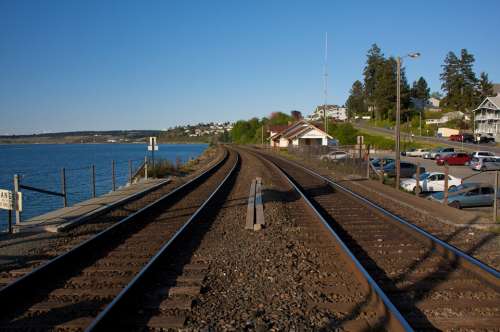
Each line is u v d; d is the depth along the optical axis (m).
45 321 6.05
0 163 69.12
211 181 28.45
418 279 7.70
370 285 6.74
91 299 6.86
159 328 5.78
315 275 7.83
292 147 69.25
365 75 145.75
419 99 153.62
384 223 13.02
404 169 34.91
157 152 130.38
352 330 5.63
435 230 12.37
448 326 5.72
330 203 17.44
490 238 11.28
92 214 14.14
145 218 14.24
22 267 8.68
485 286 7.29
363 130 110.94
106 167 57.19
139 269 8.41
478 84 122.75
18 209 12.05
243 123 177.12
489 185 20.81
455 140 85.50
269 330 5.67
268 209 15.55
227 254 9.42
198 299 6.79
